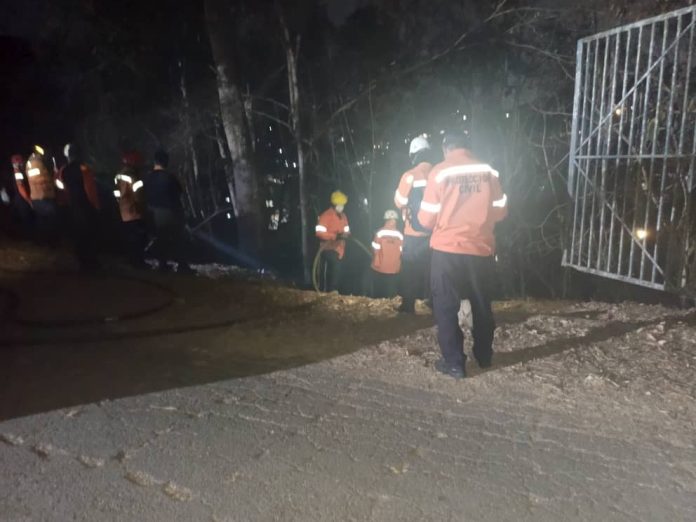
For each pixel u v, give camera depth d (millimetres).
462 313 7305
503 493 3939
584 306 8953
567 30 16484
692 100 7656
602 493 3961
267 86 20656
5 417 4926
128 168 11680
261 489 3945
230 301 9094
